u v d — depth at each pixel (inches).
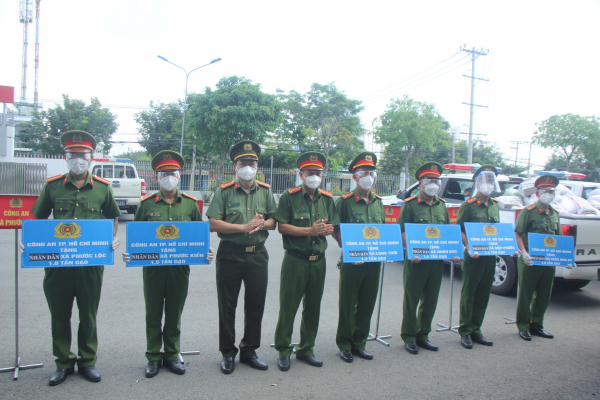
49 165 811.4
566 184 306.2
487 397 120.7
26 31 1360.7
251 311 135.6
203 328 166.4
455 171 332.2
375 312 197.5
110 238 124.3
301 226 139.2
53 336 122.4
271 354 146.3
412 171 1387.8
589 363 146.4
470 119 1013.8
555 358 150.4
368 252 144.9
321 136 1127.0
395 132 1155.3
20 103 1171.3
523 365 143.7
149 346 129.3
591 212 225.5
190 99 1045.2
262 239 136.3
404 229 163.0
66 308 123.3
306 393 119.1
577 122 1029.8
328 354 148.3
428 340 160.2
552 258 169.9
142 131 1184.8
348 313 144.7
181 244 130.2
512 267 226.5
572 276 213.0
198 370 131.5
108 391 116.3
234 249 132.2
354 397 117.8
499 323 189.0
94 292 125.0
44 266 117.9
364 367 138.6
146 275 130.3
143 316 176.6
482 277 162.7
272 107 789.9
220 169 799.1
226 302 132.5
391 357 147.9
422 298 159.2
